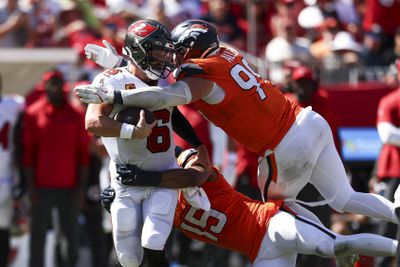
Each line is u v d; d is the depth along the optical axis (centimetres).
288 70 2894
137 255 1992
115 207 1992
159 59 1962
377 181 2983
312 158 2086
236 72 2047
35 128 3075
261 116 2055
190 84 1970
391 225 2859
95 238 3142
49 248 3331
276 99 2081
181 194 2128
